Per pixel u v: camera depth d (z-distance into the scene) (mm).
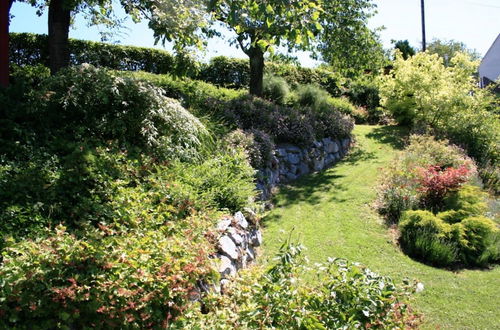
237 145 7391
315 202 7926
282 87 12758
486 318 4719
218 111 8844
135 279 3012
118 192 4457
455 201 7469
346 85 18078
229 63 15344
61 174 4383
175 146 5855
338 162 11078
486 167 11234
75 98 5387
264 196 7719
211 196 5145
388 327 3068
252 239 5602
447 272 5863
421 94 13266
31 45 12438
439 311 4805
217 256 4230
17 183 4020
